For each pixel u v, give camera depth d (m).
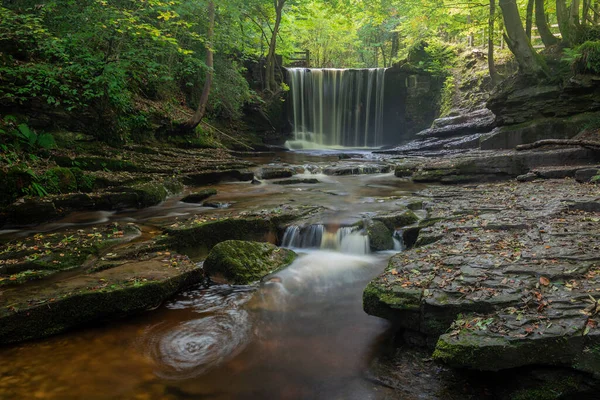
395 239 7.45
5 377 3.83
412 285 4.35
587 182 9.55
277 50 27.86
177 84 18.64
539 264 4.48
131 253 6.29
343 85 27.17
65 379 3.82
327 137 27.42
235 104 21.16
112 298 4.90
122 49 13.00
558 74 15.77
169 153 14.16
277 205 9.30
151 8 12.22
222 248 6.26
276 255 6.75
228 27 18.30
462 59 25.45
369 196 10.55
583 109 14.79
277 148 23.22
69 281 5.23
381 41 40.12
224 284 5.98
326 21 35.28
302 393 3.65
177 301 5.46
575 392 3.15
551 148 13.30
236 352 4.32
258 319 5.04
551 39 18.45
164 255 6.35
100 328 4.78
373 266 6.65
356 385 3.71
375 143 27.33
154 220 8.21
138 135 14.03
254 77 25.80
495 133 16.77
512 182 10.98
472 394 3.43
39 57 11.39
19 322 4.43
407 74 26.22
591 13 21.19
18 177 8.34
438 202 8.96
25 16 10.21
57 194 9.00
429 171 12.78
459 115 22.30
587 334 3.16
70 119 11.30
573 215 6.56
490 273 4.38
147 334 4.66
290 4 25.50
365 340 4.48
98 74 11.62
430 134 21.42
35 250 6.15
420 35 28.80
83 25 11.41
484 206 7.77
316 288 5.91
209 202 9.80
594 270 4.23
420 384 3.62
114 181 10.20
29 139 9.74
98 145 11.86
